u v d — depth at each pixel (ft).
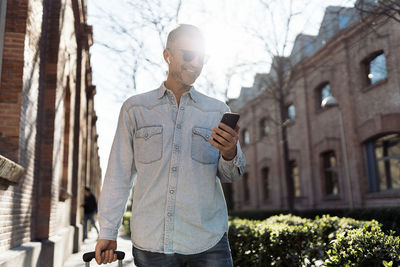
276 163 65.05
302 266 13.43
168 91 6.26
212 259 5.83
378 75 42.16
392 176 40.93
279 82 38.19
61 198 24.81
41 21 18.69
